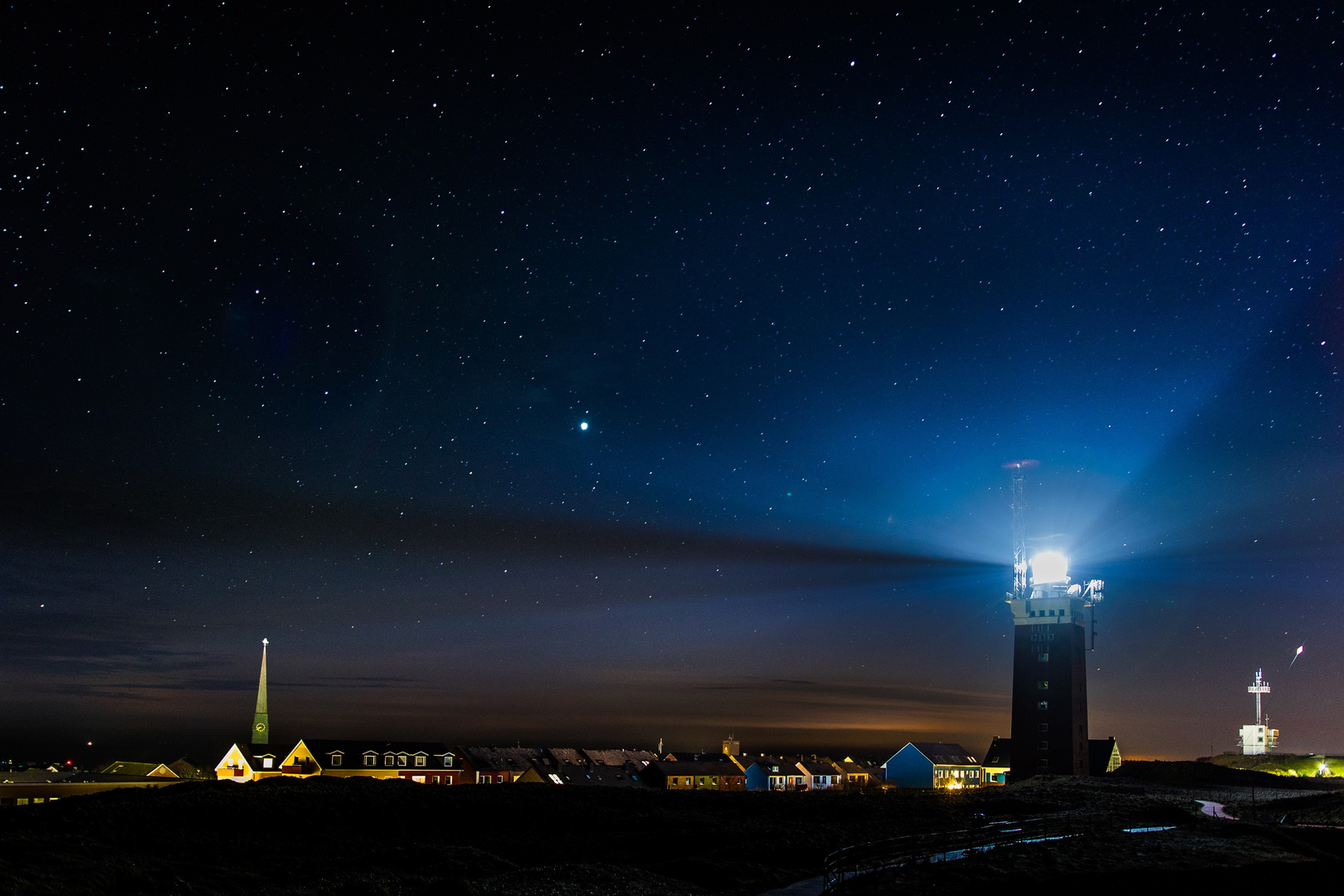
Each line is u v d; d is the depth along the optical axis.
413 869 43.44
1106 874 44.81
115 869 40.88
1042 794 89.81
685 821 64.12
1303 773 134.12
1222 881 45.44
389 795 65.75
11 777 106.06
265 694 144.25
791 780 149.38
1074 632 115.06
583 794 74.25
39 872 38.84
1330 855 56.44
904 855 48.19
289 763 122.12
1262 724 149.50
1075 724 113.06
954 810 75.31
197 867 43.91
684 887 41.28
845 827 62.66
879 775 166.00
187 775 122.75
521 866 46.97
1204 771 115.00
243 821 55.59
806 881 41.91
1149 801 83.69
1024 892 39.75
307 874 43.38
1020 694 115.50
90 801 57.47
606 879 41.53
